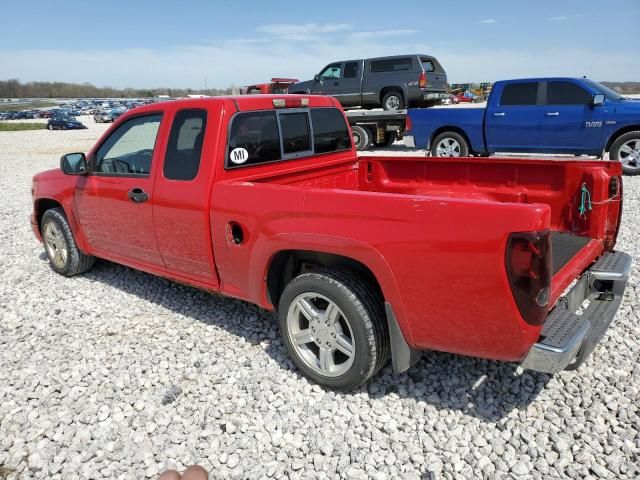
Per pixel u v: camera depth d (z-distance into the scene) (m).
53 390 3.44
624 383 3.31
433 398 3.21
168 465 2.76
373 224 2.86
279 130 4.15
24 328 4.38
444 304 2.71
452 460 2.72
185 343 4.00
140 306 4.75
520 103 11.38
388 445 2.85
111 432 3.02
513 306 2.52
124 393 3.39
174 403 3.26
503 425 2.95
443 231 2.63
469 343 2.74
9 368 3.75
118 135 4.44
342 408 3.16
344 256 3.14
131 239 4.48
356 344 3.08
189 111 3.83
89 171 4.73
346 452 2.81
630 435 2.84
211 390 3.38
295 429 2.99
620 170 3.77
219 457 2.80
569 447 2.78
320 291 3.14
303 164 4.43
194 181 3.75
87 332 4.27
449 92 18.73
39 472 2.75
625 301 4.50
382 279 2.88
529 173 4.18
